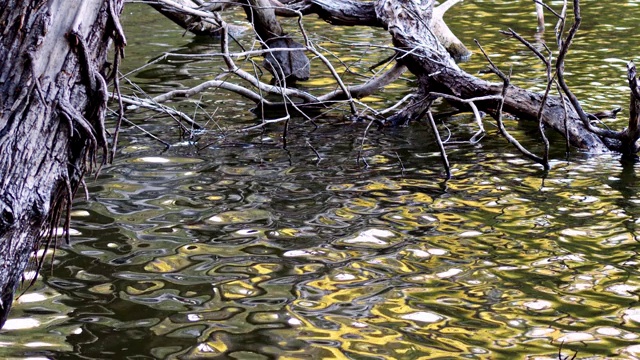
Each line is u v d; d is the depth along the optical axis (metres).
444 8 12.81
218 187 7.09
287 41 11.67
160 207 6.55
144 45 13.77
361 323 4.59
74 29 3.13
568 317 4.67
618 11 16.27
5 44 3.07
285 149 8.37
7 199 3.06
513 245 5.78
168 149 8.27
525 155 7.97
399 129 9.27
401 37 9.44
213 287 5.08
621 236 5.93
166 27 15.36
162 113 9.75
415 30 9.52
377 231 6.05
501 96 7.76
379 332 4.48
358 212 6.48
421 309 4.77
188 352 4.23
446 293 5.00
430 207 6.59
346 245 5.79
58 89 3.16
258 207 6.59
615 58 12.32
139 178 7.30
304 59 11.70
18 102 3.08
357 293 5.00
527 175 7.47
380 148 8.42
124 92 10.63
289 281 5.18
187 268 5.38
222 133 8.96
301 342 4.35
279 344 4.32
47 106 3.13
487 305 4.84
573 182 7.24
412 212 6.47
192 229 6.09
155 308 4.78
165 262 5.47
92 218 6.27
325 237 5.95
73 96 3.22
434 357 4.18
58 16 3.13
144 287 5.07
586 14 16.08
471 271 5.34
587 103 9.84
